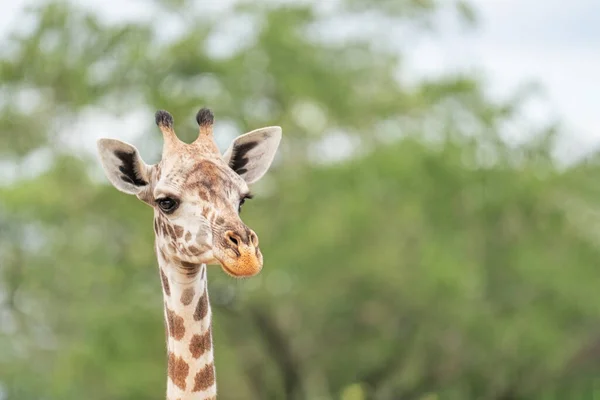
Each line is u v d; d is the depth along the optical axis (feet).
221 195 71.82
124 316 267.59
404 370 304.71
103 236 286.46
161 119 75.31
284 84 273.75
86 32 276.21
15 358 303.48
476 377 303.48
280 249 269.23
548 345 283.59
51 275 287.89
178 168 72.90
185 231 71.77
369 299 283.18
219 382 308.40
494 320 280.51
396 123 287.07
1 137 285.84
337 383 311.88
